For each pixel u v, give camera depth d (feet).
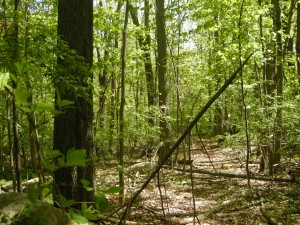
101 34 37.70
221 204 27.96
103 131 30.17
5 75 4.16
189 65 45.06
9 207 15.52
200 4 34.12
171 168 43.65
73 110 20.84
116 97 44.04
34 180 32.94
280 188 31.45
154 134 35.58
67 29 21.30
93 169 20.80
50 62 16.75
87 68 18.88
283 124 32.78
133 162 43.98
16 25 18.03
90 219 4.79
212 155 57.77
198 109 47.14
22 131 30.78
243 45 32.04
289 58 39.99
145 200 30.01
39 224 10.39
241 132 36.40
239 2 31.94
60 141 21.04
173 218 24.93
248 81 40.14
